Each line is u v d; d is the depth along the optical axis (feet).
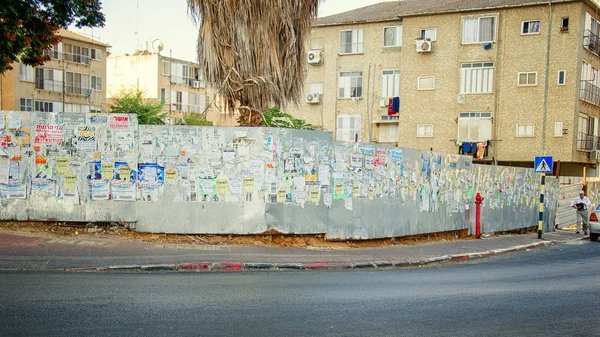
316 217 45.91
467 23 122.93
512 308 26.96
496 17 120.16
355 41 135.74
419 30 127.03
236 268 35.58
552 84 116.37
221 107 48.96
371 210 49.39
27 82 156.25
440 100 125.18
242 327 21.29
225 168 43.16
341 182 47.19
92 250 36.29
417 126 127.03
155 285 28.48
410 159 53.83
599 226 71.46
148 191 42.63
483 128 121.70
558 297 30.42
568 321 24.72
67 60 165.78
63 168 42.01
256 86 46.37
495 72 120.47
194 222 42.96
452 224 61.46
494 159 120.67
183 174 42.86
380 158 50.24
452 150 123.75
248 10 45.44
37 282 27.58
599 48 124.98
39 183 41.96
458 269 41.52
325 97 138.10
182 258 35.94
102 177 42.27
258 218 43.57
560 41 115.75
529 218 80.79
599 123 128.98
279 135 44.04
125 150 42.34
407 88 128.06
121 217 42.37
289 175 44.52
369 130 134.10
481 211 67.72
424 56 126.41
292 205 44.73
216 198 43.16
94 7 58.03
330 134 46.44
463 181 63.41
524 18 118.42
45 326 20.22
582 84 118.01
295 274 34.81
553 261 48.93
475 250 52.54
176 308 23.77
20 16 50.34
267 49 46.26
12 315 21.47
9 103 152.76
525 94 118.42
